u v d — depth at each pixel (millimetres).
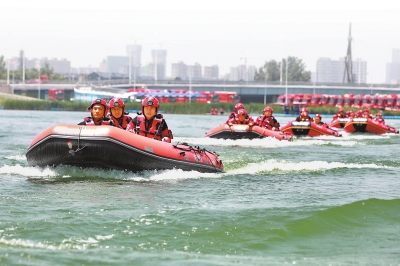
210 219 18359
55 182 23766
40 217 18016
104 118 25562
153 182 24391
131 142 24297
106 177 24891
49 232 16547
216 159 28391
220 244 16250
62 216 18188
